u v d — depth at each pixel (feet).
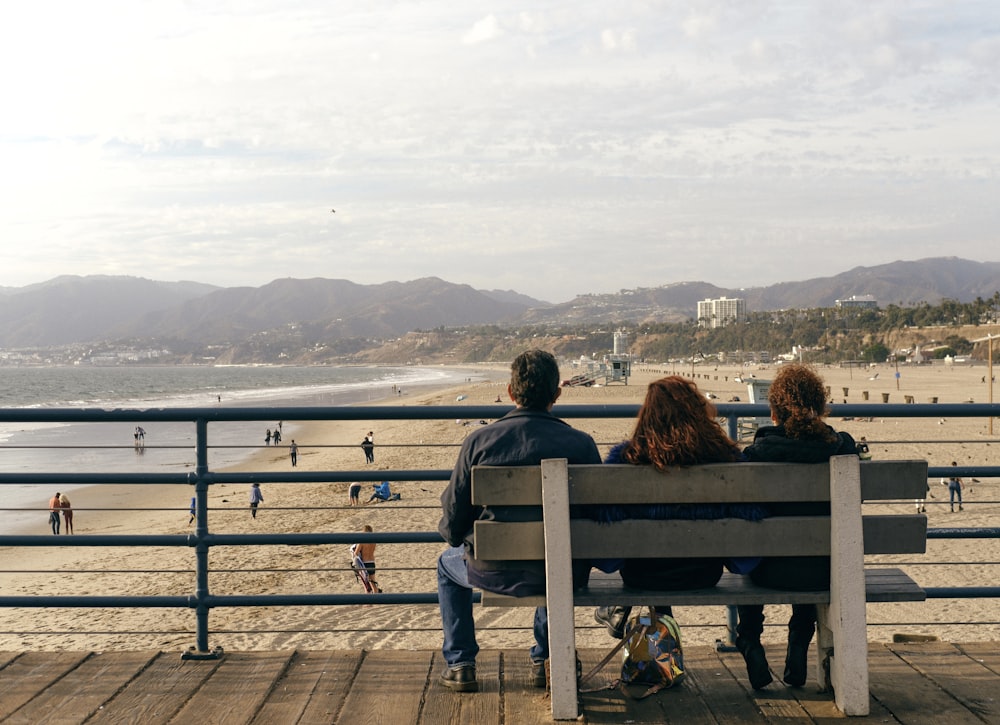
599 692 12.65
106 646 41.22
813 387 11.69
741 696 12.42
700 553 11.34
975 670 13.32
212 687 13.03
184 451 185.06
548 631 11.73
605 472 11.28
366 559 44.45
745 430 79.25
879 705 12.01
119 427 251.19
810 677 13.14
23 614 49.01
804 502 11.50
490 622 37.45
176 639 41.27
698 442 11.28
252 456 170.30
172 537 14.30
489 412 13.78
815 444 11.46
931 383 380.37
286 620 42.75
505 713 11.94
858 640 11.47
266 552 61.46
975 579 45.42
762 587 11.89
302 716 11.92
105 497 106.22
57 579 58.65
